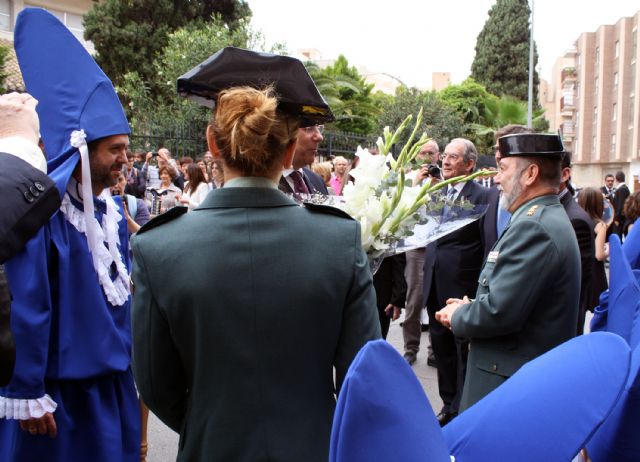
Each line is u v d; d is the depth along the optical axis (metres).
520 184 2.37
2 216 1.64
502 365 2.30
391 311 4.34
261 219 1.46
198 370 1.43
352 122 23.83
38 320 1.96
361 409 0.95
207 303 1.40
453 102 27.36
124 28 20.03
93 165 2.31
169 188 8.18
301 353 1.44
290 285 1.42
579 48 48.53
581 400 1.14
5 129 2.03
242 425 1.41
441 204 2.18
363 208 2.07
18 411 1.95
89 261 2.21
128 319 2.40
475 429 1.27
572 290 2.22
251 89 1.52
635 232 2.48
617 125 42.38
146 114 14.89
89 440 2.17
